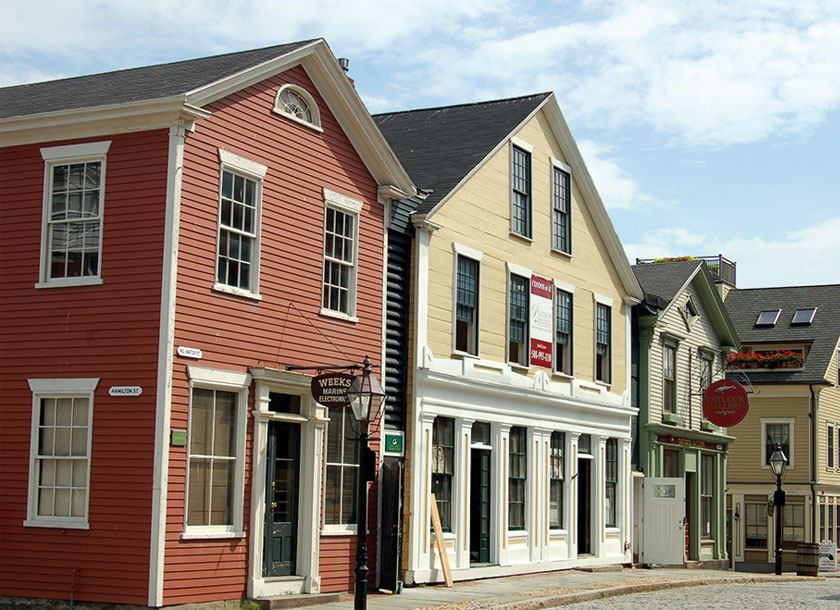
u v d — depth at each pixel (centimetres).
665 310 3152
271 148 1775
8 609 1609
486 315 2322
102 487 1574
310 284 1847
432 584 2092
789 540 4644
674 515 3003
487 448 2330
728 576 2783
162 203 1590
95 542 1567
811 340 4884
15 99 1905
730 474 4766
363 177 1994
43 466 1634
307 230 1845
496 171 2395
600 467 2792
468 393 2248
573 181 2733
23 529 1623
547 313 2569
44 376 1639
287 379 1755
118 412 1579
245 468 1688
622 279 2956
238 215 1712
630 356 2981
